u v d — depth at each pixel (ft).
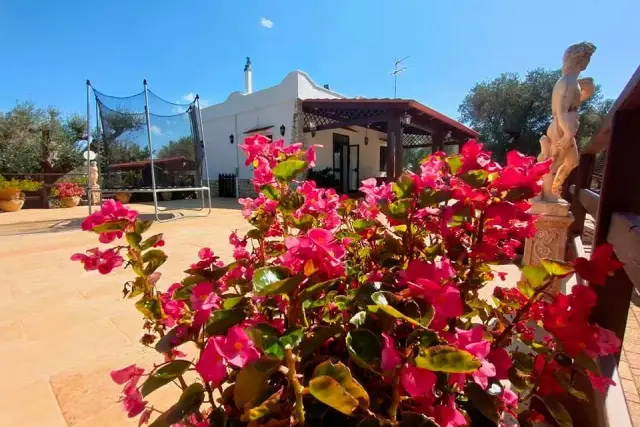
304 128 29.68
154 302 2.75
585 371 2.47
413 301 1.96
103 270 2.78
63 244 14.96
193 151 25.44
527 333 2.85
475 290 2.99
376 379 2.15
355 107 25.52
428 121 28.91
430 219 2.88
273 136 31.30
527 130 54.44
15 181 30.81
